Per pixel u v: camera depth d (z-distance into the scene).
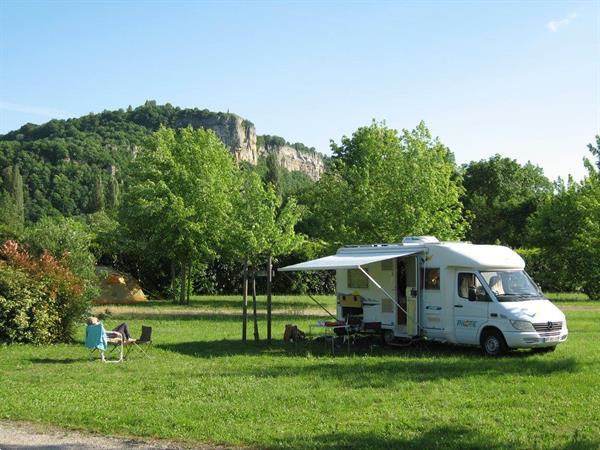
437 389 10.92
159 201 33.53
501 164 63.19
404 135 29.19
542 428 8.39
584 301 34.66
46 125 165.75
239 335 19.94
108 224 49.09
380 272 18.00
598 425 8.51
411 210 27.23
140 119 188.38
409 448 7.55
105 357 15.68
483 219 58.41
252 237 17.42
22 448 7.70
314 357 15.35
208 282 42.44
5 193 102.56
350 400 10.07
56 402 10.20
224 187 35.12
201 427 8.54
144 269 40.03
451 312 16.11
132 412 9.40
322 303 33.41
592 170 37.16
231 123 196.75
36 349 16.86
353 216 28.53
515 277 16.11
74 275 19.05
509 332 14.86
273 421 8.84
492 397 10.30
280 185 116.44
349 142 39.38
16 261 18.30
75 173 129.75
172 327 22.17
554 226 38.72
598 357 14.48
